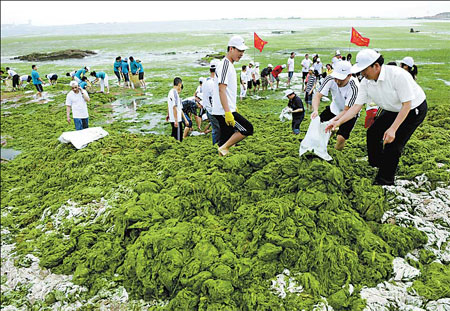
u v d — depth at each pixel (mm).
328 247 3457
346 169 4465
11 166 7660
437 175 4113
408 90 3414
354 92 4516
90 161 6582
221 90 4488
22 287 3918
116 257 3891
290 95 7867
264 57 25656
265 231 3672
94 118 11305
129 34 97938
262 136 7977
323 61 21453
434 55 14266
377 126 4137
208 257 3479
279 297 3172
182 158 6141
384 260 3369
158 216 4133
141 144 7242
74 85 8172
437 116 7535
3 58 40562
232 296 3195
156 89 15914
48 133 10305
